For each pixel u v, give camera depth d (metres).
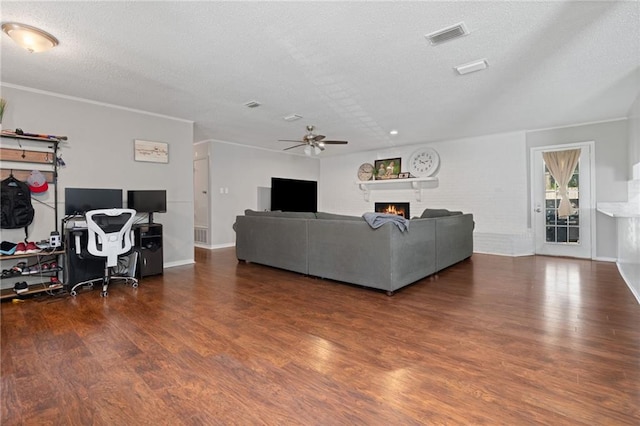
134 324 2.63
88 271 3.83
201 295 3.46
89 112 4.09
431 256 4.15
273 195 7.79
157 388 1.74
